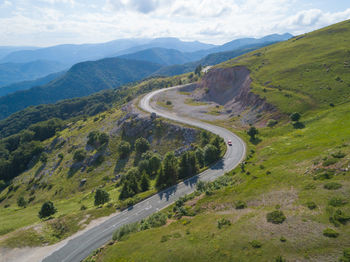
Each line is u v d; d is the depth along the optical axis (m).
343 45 126.12
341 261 21.00
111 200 67.69
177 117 122.31
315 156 48.03
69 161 120.94
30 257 43.69
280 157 58.53
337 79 94.88
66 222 54.91
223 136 92.56
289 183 40.84
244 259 25.59
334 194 31.34
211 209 43.38
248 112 108.94
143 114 130.25
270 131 84.62
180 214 45.88
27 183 119.75
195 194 55.47
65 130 180.00
